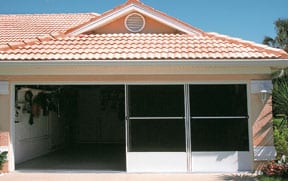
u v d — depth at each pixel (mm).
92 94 23938
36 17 20125
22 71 12570
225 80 12438
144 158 12453
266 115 12359
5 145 12641
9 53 12555
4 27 17812
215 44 13484
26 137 15844
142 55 12211
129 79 12500
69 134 22516
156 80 12477
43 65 12078
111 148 20672
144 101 12562
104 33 14836
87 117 23969
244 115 12477
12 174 12297
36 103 16797
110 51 12695
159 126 12523
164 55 12188
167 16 14633
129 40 13875
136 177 11688
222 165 12398
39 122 17500
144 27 14875
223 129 12469
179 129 12500
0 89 12641
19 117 15094
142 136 12508
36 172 12680
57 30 16984
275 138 12898
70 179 11469
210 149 12438
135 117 12539
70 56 12211
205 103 12531
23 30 17125
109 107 23625
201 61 11867
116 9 14523
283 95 12047
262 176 11344
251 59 11867
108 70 12500
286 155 12570
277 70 12930
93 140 23906
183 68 12398
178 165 12422
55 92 19375
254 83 12375
